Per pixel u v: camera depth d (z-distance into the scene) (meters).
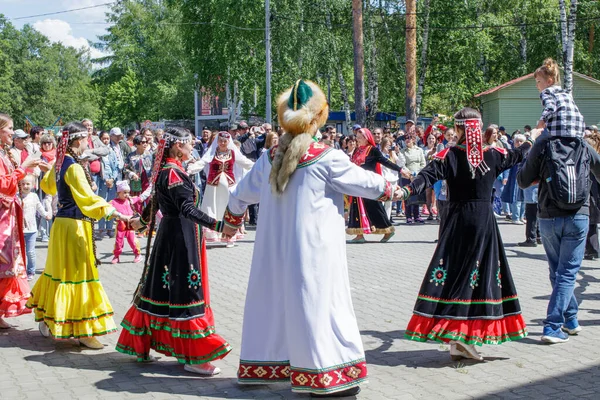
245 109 33.53
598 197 9.62
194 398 4.56
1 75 62.22
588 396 4.55
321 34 29.83
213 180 11.12
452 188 5.20
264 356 4.56
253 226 14.12
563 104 5.68
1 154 6.12
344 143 15.16
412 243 11.63
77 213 5.61
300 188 4.42
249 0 29.06
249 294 4.62
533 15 33.00
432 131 16.03
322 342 4.34
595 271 8.94
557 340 5.74
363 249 10.97
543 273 8.84
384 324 6.42
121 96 60.12
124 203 9.83
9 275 6.09
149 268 5.14
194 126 50.16
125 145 13.96
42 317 5.75
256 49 30.20
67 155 5.59
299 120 4.39
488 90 30.80
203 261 5.09
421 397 4.55
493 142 5.44
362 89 23.55
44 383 4.87
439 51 31.98
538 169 5.74
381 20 31.92
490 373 5.04
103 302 5.65
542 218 5.82
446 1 31.19
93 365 5.29
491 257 5.12
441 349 5.65
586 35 34.88
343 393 4.57
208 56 31.05
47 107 65.69
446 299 5.12
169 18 52.16
